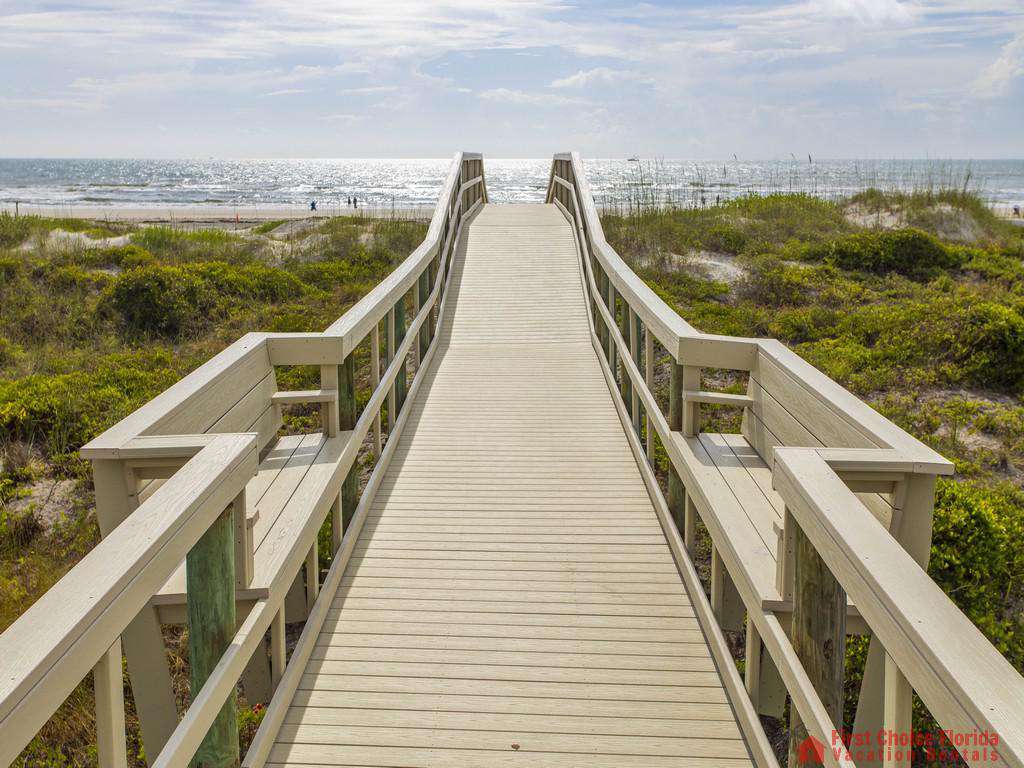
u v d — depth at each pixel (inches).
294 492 135.4
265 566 109.9
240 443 94.5
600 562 155.9
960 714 46.8
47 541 209.9
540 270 402.3
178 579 109.1
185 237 614.5
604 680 119.6
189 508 73.9
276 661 113.1
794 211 578.9
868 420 102.9
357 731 108.2
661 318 168.6
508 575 150.8
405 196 2551.7
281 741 106.1
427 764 102.0
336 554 148.9
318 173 5083.7
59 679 50.4
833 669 80.4
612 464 206.7
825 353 314.0
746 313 362.3
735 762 102.7
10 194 2389.3
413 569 152.8
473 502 183.6
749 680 109.2
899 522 94.3
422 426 236.1
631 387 226.1
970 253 473.4
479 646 128.1
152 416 104.2
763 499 129.8
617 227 520.4
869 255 438.3
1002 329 298.7
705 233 495.8
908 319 334.0
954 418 264.5
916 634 53.3
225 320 396.5
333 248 553.3
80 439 256.7
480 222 508.1
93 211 1569.9
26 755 135.6
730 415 274.4
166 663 107.5
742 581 107.9
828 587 80.2
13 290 416.8
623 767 101.7
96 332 378.6
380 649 127.1
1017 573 183.2
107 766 61.5
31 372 323.0
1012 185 2753.4
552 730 108.6
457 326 339.3
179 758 72.6
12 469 239.6
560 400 259.1
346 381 167.2
